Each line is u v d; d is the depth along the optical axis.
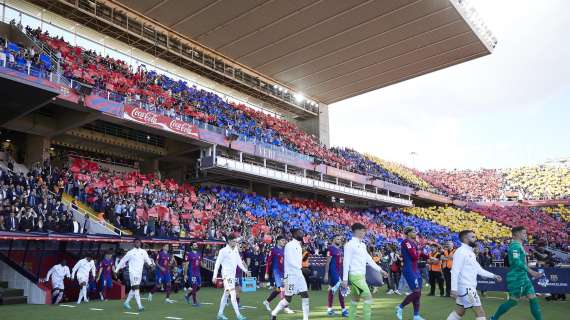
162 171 34.03
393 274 16.14
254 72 40.94
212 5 29.98
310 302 13.10
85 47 30.70
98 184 21.91
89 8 28.67
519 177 72.88
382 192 46.72
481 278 15.06
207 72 37.78
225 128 30.91
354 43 35.25
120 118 23.39
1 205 15.77
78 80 23.31
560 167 72.62
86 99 21.73
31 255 15.56
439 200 54.69
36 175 20.12
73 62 24.97
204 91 37.03
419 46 35.81
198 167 29.45
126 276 15.99
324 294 15.91
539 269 13.70
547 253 14.93
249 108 41.44
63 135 25.56
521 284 7.68
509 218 56.34
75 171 22.88
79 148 27.80
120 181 22.84
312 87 44.62
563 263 22.80
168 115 26.38
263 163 33.41
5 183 17.98
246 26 32.62
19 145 26.03
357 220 39.50
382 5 30.20
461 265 6.71
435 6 30.48
